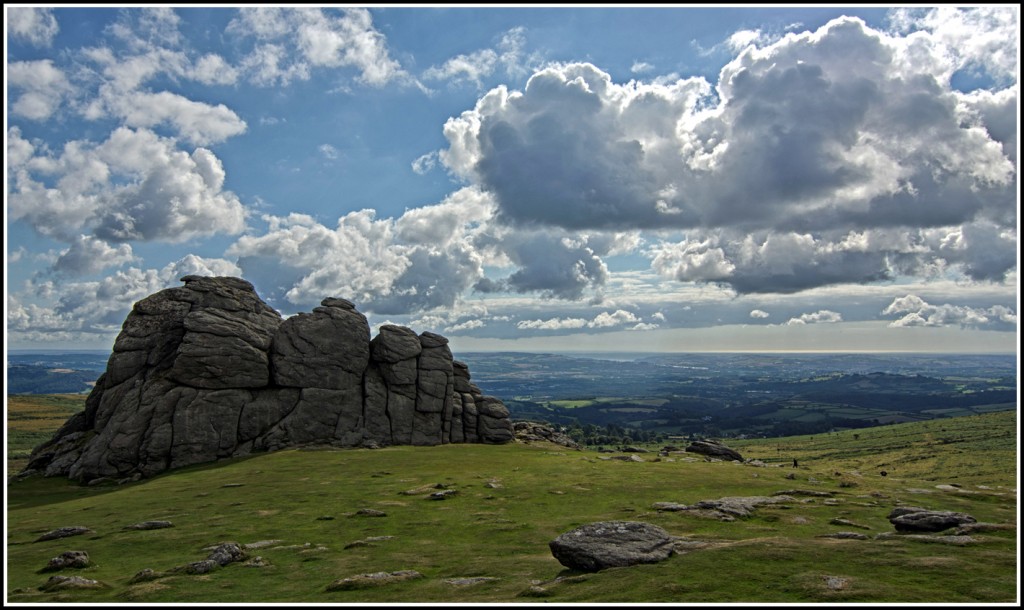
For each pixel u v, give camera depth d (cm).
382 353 11862
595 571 3331
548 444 12450
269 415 10525
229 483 7544
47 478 8975
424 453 9862
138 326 10919
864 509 5428
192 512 5988
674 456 10400
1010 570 3009
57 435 10419
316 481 7525
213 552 4256
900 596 2644
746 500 5588
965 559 3222
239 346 10556
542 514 5534
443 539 4694
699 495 6259
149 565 4153
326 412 10938
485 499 6225
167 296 11375
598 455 10081
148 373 10331
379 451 10081
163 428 9506
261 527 5234
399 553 4250
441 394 11906
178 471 8969
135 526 5325
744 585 2866
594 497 6241
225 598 3222
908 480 7794
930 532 4034
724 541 3712
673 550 3512
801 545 3525
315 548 4428
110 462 9012
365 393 11438
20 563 4272
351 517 5509
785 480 7319
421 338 12594
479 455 9681
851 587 2762
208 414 9931
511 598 2969
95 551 4566
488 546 4428
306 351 11156
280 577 3684
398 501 6203
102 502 6850
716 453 11044
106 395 10238
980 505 5809
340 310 11931
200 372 10156
